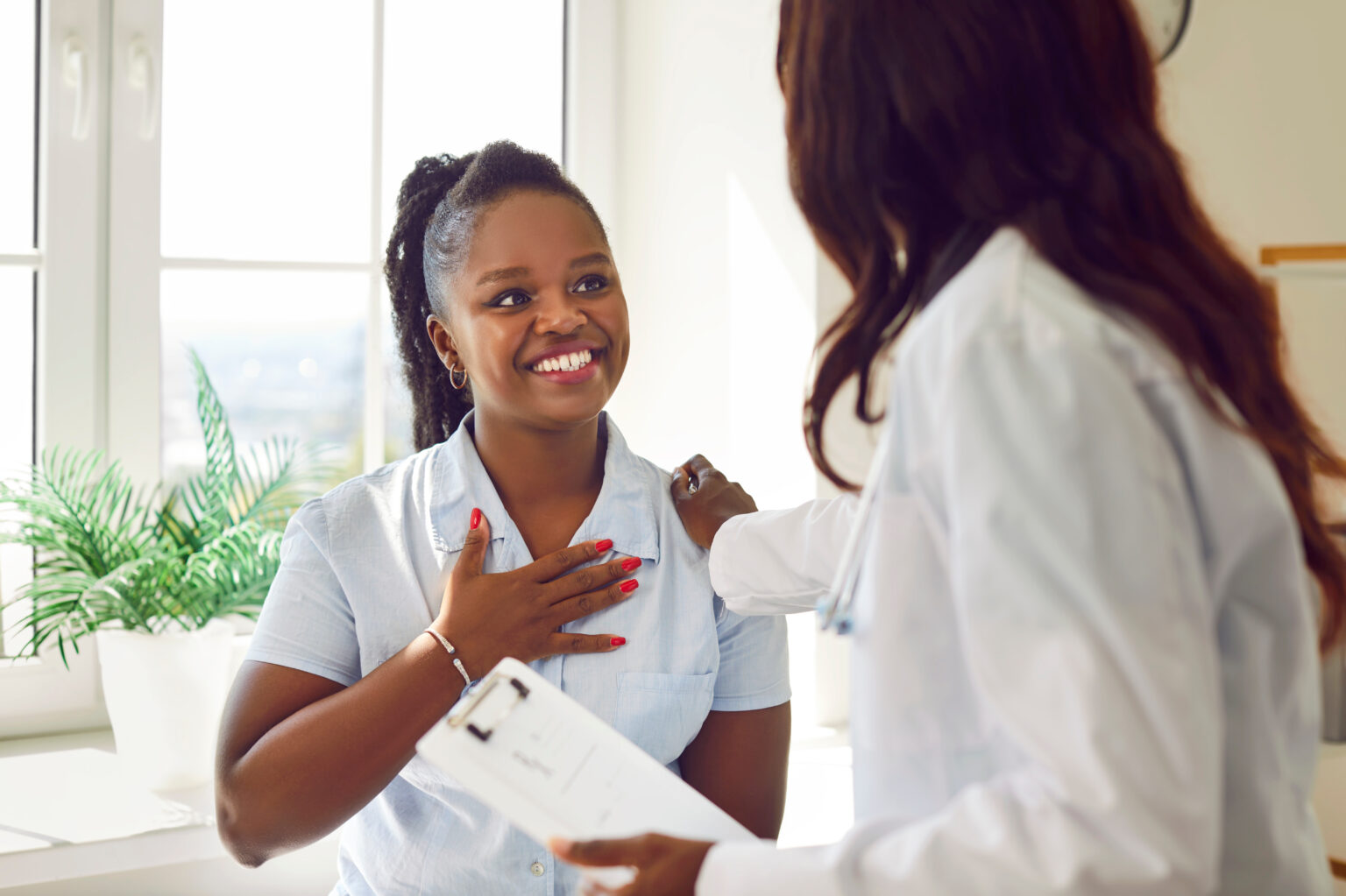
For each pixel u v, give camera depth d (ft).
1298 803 1.96
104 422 4.86
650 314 5.67
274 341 5.20
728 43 5.03
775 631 3.30
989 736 1.81
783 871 1.80
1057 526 1.58
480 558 3.03
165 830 3.75
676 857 1.93
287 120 5.20
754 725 3.25
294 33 5.17
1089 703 1.52
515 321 3.00
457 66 5.52
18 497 4.32
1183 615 1.58
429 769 2.95
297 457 5.24
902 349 1.85
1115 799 1.50
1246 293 1.95
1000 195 1.87
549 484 3.23
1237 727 1.81
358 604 3.03
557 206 3.07
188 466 5.09
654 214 5.61
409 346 3.74
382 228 5.38
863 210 2.03
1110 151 1.89
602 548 3.06
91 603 4.14
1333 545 2.08
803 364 4.66
